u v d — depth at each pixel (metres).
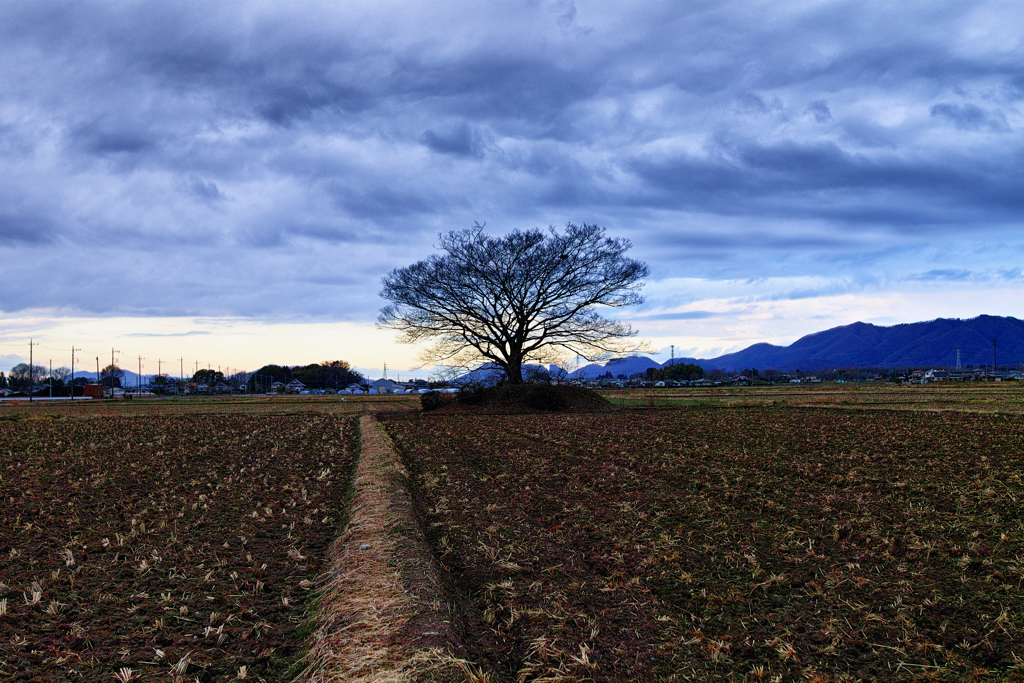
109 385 192.00
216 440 24.12
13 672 5.41
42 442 23.53
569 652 5.85
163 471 15.98
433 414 41.38
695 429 26.59
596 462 16.92
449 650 5.52
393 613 6.22
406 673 5.05
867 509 10.99
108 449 21.06
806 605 7.03
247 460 18.05
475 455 18.78
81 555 8.72
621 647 6.04
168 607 6.93
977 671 5.44
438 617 6.20
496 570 8.09
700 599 7.22
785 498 11.96
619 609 6.94
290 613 6.81
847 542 9.17
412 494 12.44
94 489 13.49
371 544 8.48
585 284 45.44
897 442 20.20
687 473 14.84
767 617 6.73
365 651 5.44
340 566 7.80
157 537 9.66
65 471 16.06
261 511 11.41
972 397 52.56
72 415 44.06
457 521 10.58
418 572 7.43
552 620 6.61
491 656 5.83
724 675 5.55
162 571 8.07
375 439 22.70
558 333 46.16
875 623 6.50
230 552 8.93
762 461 16.55
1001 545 8.76
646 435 24.20
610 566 8.27
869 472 14.55
